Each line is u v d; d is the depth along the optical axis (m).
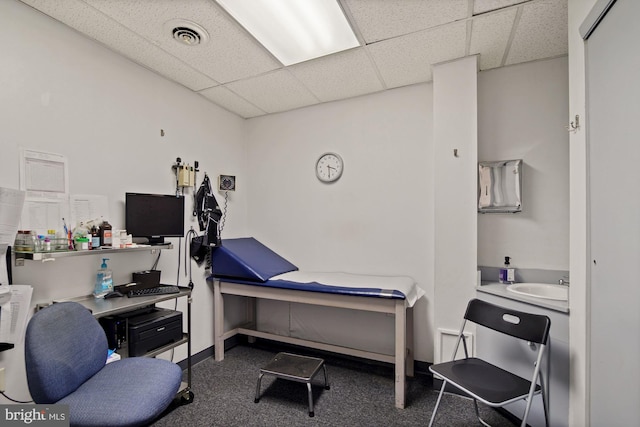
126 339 1.91
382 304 2.19
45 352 1.21
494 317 1.83
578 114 1.47
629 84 1.03
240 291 2.72
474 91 2.24
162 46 2.08
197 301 2.80
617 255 1.11
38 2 1.64
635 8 0.99
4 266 1.51
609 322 1.16
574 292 1.51
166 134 2.54
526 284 2.19
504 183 2.31
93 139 2.01
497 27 1.89
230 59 2.26
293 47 2.11
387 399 2.19
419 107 2.69
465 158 2.28
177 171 2.62
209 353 2.90
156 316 2.07
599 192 1.25
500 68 2.39
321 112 3.11
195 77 2.54
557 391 1.61
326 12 1.76
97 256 2.03
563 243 2.21
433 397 2.22
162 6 1.69
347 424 1.91
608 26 1.17
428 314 2.63
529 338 1.60
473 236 2.26
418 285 2.67
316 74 2.50
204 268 2.89
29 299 1.57
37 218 1.71
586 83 1.36
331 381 2.46
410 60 2.29
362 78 2.57
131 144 2.26
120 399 1.26
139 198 2.14
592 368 1.30
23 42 1.66
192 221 2.78
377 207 2.85
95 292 1.97
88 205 1.97
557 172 2.23
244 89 2.77
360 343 2.89
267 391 2.29
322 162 3.10
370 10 1.74
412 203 2.72
